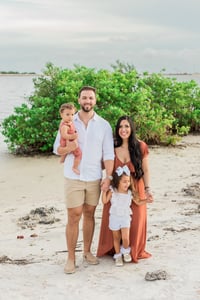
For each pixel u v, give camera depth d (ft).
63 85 61.62
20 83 369.91
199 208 33.60
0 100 154.71
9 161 55.67
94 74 64.44
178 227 28.55
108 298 19.42
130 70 75.10
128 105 62.90
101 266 22.67
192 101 76.95
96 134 21.89
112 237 23.21
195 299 18.97
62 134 21.40
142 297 19.34
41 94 64.49
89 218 22.93
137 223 22.70
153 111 64.28
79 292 20.10
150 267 22.20
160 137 64.44
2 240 28.96
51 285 20.92
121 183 22.22
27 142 59.57
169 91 75.36
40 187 44.06
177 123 74.13
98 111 61.57
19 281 21.56
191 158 55.77
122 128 22.54
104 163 22.38
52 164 53.57
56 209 36.06
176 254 23.71
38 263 23.84
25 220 33.58
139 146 22.81
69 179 21.89
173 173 48.08
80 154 21.74
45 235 29.37
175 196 38.24
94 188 22.21
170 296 19.30
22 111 59.00
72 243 22.31
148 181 23.03
